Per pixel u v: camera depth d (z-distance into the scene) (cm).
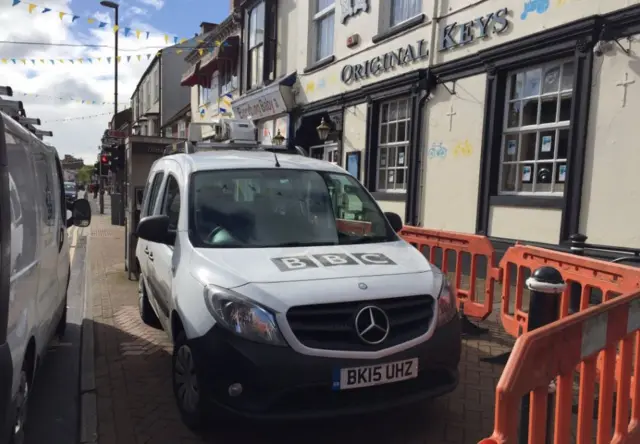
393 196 1012
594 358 257
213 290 331
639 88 601
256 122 1612
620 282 374
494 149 798
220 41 1834
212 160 466
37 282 349
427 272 369
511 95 792
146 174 918
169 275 412
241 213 413
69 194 3562
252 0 1542
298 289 322
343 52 1158
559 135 718
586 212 662
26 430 385
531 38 716
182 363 369
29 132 385
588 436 262
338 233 420
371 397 324
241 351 309
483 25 801
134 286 856
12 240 275
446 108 882
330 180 466
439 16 886
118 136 2212
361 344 317
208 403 325
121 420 380
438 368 341
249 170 452
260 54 1548
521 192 776
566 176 678
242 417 308
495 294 706
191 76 2147
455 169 867
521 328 477
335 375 308
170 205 463
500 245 778
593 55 647
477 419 380
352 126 1136
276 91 1368
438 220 905
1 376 246
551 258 446
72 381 475
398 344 325
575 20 658
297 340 309
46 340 406
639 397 307
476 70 820
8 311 257
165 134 3062
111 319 655
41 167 411
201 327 328
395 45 998
